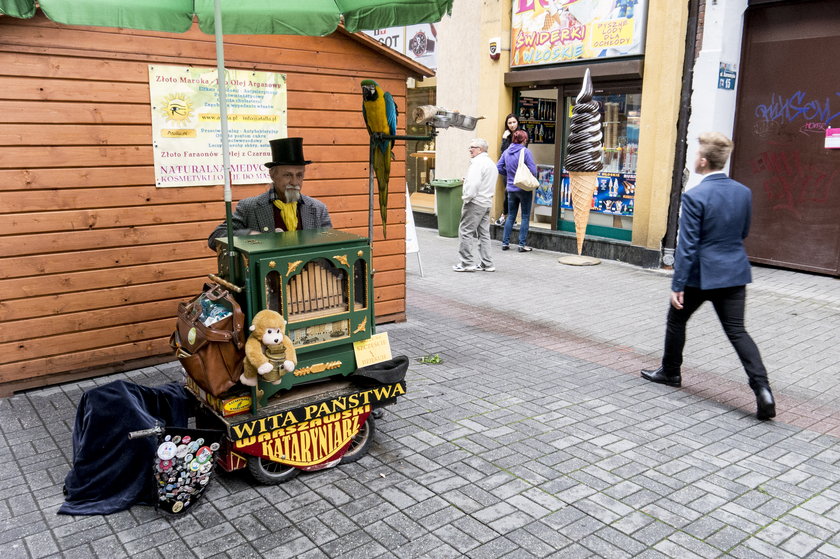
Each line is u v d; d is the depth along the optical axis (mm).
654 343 6215
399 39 13422
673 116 8836
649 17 8961
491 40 11023
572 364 5617
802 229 8664
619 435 4258
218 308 3336
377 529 3209
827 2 8008
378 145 3875
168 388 3770
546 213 11242
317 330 3592
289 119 5723
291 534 3164
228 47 5285
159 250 5227
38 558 2965
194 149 5250
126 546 3059
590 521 3291
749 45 8750
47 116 4594
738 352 4602
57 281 4820
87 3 3719
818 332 6500
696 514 3365
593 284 8578
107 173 4895
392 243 6590
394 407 4645
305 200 4230
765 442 4195
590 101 9188
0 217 4523
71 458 3879
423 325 6734
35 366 4844
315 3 4398
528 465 3846
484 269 9359
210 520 3277
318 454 3711
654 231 9320
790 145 8578
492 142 11398
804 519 3336
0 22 4332
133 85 4906
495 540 3125
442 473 3748
